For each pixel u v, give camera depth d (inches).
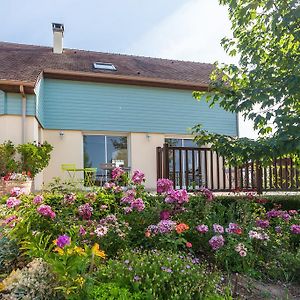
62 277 78.0
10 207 135.9
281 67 145.7
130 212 140.9
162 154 277.7
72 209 143.9
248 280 108.8
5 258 106.7
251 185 247.9
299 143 124.5
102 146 440.5
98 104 437.7
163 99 465.1
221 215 152.6
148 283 82.0
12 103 344.2
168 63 563.5
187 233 132.2
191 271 89.8
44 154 345.4
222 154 150.3
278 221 153.8
